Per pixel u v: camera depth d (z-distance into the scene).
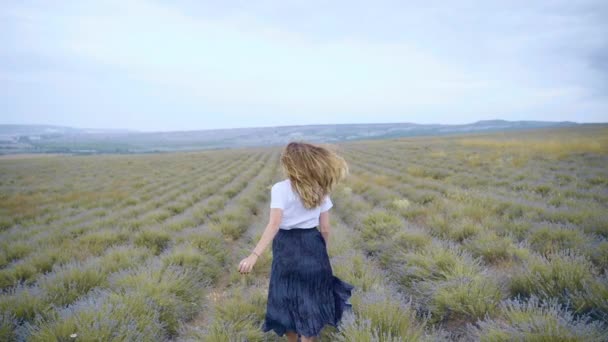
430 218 8.11
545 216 7.76
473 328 3.42
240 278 5.48
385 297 3.86
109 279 5.09
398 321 3.39
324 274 2.85
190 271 5.42
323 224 2.96
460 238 6.88
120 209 13.59
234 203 13.06
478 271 4.66
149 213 11.36
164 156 60.62
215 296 5.05
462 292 3.92
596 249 5.13
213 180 23.70
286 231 2.84
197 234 7.45
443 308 3.93
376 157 34.69
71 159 57.16
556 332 2.78
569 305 3.58
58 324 3.43
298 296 2.77
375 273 5.11
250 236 8.09
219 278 5.92
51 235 8.77
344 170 2.86
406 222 7.84
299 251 2.79
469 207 8.76
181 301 4.47
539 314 3.22
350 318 3.36
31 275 5.96
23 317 4.05
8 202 15.74
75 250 7.12
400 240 6.30
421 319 3.97
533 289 4.02
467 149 34.47
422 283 4.41
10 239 8.87
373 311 3.55
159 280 4.89
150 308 3.99
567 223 6.70
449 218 8.17
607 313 3.25
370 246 6.69
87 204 15.09
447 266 4.74
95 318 3.45
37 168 39.03
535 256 4.95
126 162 45.78
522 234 6.66
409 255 5.28
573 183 12.46
